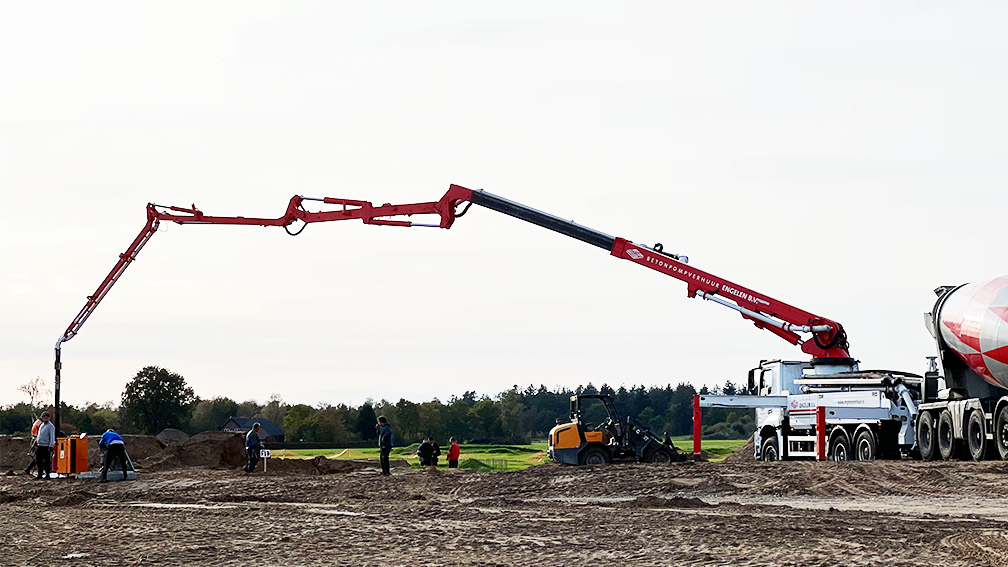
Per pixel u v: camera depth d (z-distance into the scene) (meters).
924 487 22.08
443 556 12.22
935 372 31.83
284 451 97.69
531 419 160.38
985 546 12.28
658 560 11.65
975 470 24.61
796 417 33.69
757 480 23.59
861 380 32.59
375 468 37.62
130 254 35.25
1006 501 19.44
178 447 40.19
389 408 146.88
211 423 135.38
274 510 18.77
